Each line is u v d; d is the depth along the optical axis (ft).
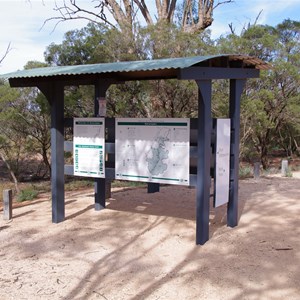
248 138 52.60
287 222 21.31
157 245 18.10
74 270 15.43
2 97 45.44
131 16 54.65
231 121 20.25
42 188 39.40
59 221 22.03
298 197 27.86
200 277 14.57
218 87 40.52
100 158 21.68
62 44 44.27
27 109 47.52
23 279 14.66
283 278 14.37
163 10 55.16
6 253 17.38
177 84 37.93
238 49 43.65
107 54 41.19
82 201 27.40
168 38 40.32
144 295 13.28
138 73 21.65
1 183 47.62
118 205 26.03
